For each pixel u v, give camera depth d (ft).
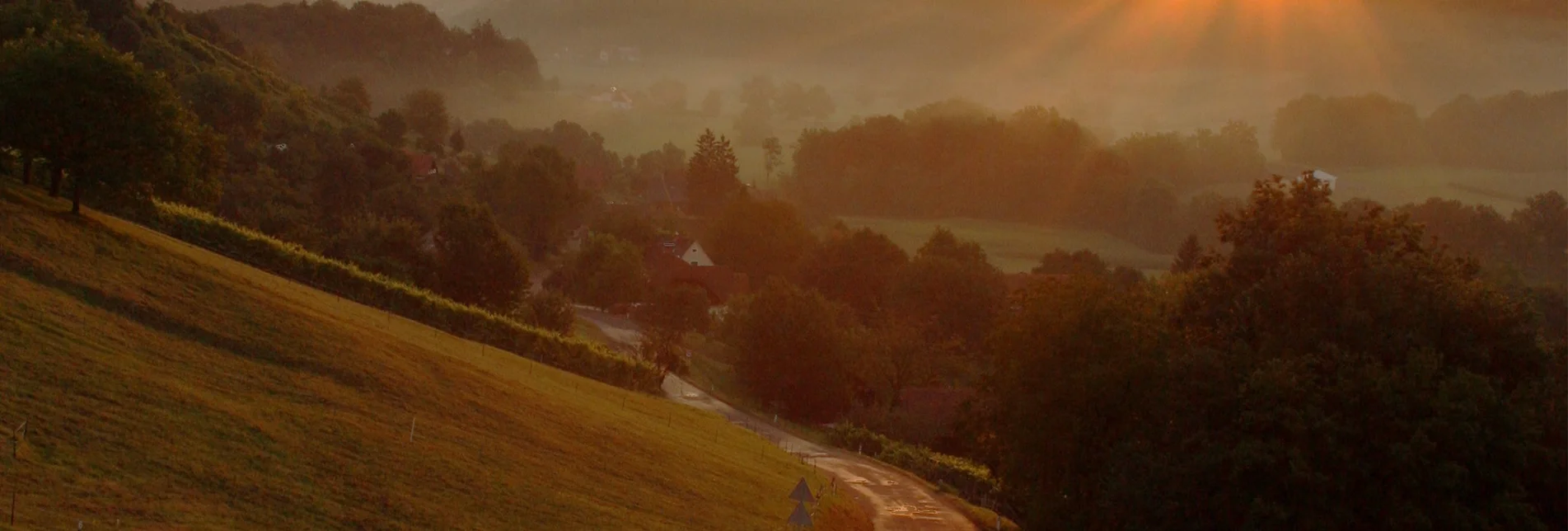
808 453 217.97
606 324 359.25
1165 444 141.79
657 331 306.35
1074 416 150.82
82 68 132.36
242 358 113.91
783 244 523.29
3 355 91.45
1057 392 151.12
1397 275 140.26
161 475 83.25
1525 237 558.56
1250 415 128.57
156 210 176.04
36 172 152.35
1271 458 123.95
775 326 289.74
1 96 129.59
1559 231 554.87
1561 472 125.08
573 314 298.35
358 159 447.42
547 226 504.43
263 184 374.22
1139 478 135.33
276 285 154.51
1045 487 156.35
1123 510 136.87
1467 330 137.59
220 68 526.16
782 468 171.53
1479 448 121.08
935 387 311.88
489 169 537.24
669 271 435.94
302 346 122.01
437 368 136.26
